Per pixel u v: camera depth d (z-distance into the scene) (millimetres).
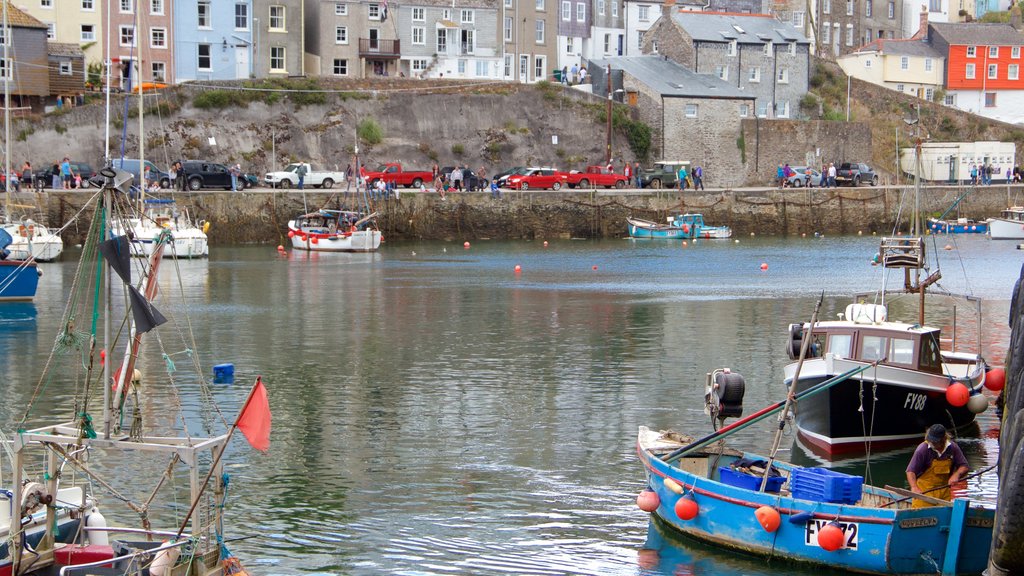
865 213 79938
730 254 63844
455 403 25406
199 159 70750
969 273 53438
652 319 38250
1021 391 13672
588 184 76812
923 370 21078
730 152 85312
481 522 17547
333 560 16078
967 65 106250
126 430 20812
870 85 97875
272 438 22328
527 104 80000
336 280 50000
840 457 20859
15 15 66375
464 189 73625
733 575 15305
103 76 71438
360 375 28469
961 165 90125
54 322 36562
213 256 60406
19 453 13000
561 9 94750
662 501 17062
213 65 76125
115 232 14469
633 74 85125
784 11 107125
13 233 51906
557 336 34594
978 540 14391
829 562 14828
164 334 34719
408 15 83625
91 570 12844
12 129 65125
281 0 77812
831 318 38250
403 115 76438
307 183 69938
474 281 49969
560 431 22953
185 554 13031
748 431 22828
